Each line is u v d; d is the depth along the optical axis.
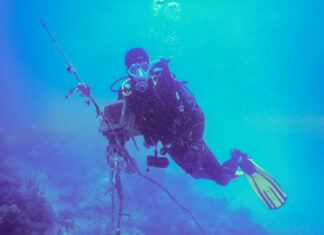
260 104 29.23
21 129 17.97
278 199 4.22
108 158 2.02
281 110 25.89
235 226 8.89
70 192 9.45
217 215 9.70
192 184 11.91
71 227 7.12
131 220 8.28
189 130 2.39
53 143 15.11
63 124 21.27
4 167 10.39
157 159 2.40
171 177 12.01
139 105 2.25
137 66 2.15
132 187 10.27
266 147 16.59
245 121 23.39
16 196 6.16
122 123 2.02
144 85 2.12
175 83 2.31
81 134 18.30
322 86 31.19
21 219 5.14
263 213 10.10
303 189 11.44
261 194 4.34
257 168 4.43
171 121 2.32
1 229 4.80
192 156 2.47
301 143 16.58
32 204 6.22
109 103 2.27
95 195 9.19
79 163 12.52
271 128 20.25
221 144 17.98
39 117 24.75
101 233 7.29
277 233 8.94
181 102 2.26
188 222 8.55
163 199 10.12
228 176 3.92
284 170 13.43
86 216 8.17
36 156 12.50
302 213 9.84
